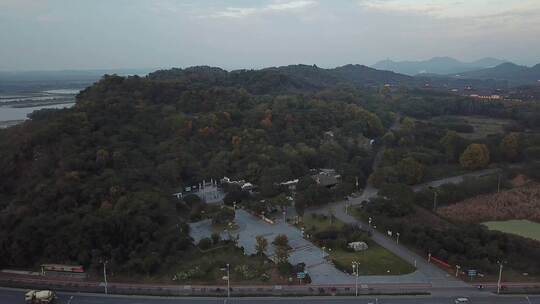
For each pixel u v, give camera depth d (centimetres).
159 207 16000
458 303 11431
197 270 13125
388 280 12825
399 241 15675
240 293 12100
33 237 13675
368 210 17950
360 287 12388
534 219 17738
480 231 15025
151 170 18712
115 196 15650
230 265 13612
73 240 13600
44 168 16725
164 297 12050
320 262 14025
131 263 13075
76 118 19950
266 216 18025
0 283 12888
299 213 18212
